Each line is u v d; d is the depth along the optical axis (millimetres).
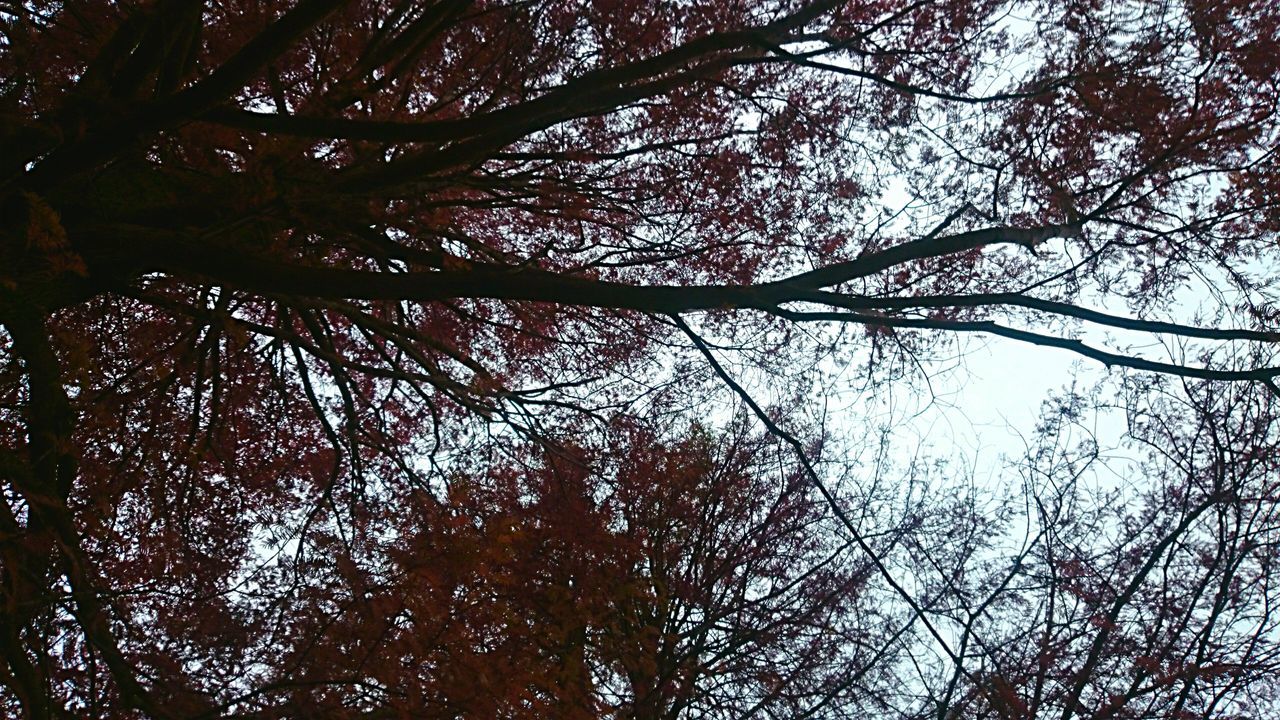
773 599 10273
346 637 5512
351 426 8148
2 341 7887
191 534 8211
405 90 6742
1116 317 4910
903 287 7168
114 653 5242
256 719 5055
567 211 8164
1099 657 8477
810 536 10766
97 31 5941
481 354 9984
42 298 5648
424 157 5934
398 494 8656
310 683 5145
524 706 6012
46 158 5117
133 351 8625
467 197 8539
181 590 6152
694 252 7770
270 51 4488
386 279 5098
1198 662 8391
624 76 4980
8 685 4840
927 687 6832
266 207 5789
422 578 5602
